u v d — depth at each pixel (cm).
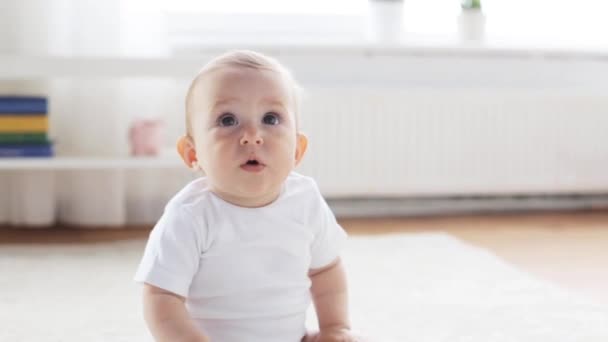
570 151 290
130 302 159
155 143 242
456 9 300
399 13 282
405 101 274
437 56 284
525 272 191
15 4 244
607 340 134
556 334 138
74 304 158
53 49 247
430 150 279
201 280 100
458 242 227
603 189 296
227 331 101
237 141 98
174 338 95
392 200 291
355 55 279
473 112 280
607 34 303
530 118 285
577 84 296
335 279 112
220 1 283
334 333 110
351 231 255
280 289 102
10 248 218
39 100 234
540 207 303
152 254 99
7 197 261
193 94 104
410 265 196
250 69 102
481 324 144
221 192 101
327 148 271
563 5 303
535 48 287
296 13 290
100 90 250
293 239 102
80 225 259
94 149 252
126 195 264
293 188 106
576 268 201
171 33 279
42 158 232
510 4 303
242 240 99
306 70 275
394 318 148
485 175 284
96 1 248
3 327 140
